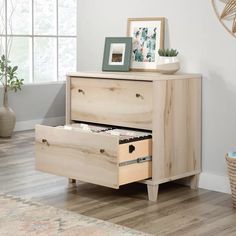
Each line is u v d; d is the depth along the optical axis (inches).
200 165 165.2
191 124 161.2
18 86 244.8
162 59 159.5
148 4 172.6
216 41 159.3
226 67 158.1
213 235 125.3
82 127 161.5
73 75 167.3
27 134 250.5
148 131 156.9
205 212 141.7
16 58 259.9
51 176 175.9
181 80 156.4
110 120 160.7
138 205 147.4
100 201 150.7
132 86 154.3
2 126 238.5
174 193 159.5
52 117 275.4
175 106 155.6
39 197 153.1
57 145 156.7
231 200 152.5
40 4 266.1
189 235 125.0
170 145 155.3
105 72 169.0
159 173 152.5
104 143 145.6
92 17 186.9
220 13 157.4
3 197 152.3
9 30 255.4
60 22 275.4
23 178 172.9
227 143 159.8
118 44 175.9
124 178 146.1
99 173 147.9
